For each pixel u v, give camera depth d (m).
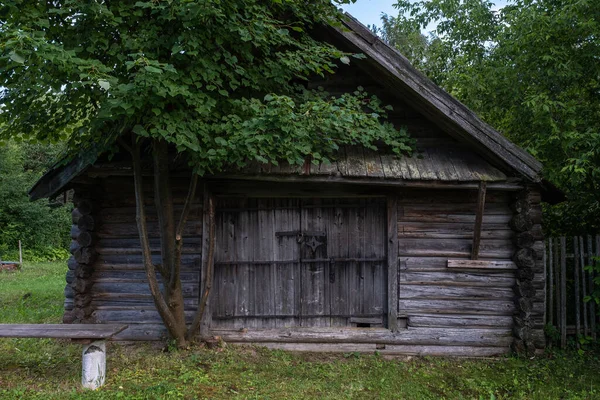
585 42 7.19
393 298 6.25
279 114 4.83
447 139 6.35
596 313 6.43
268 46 5.44
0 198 19.11
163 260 5.86
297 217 6.45
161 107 4.62
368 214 6.42
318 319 6.39
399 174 5.68
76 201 6.39
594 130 6.59
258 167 5.75
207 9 4.49
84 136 5.25
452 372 5.63
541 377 5.45
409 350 6.20
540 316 6.07
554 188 6.16
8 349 6.02
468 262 6.12
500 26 8.50
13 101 5.06
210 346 6.09
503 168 5.98
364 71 6.28
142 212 5.57
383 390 5.01
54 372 5.25
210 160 4.86
